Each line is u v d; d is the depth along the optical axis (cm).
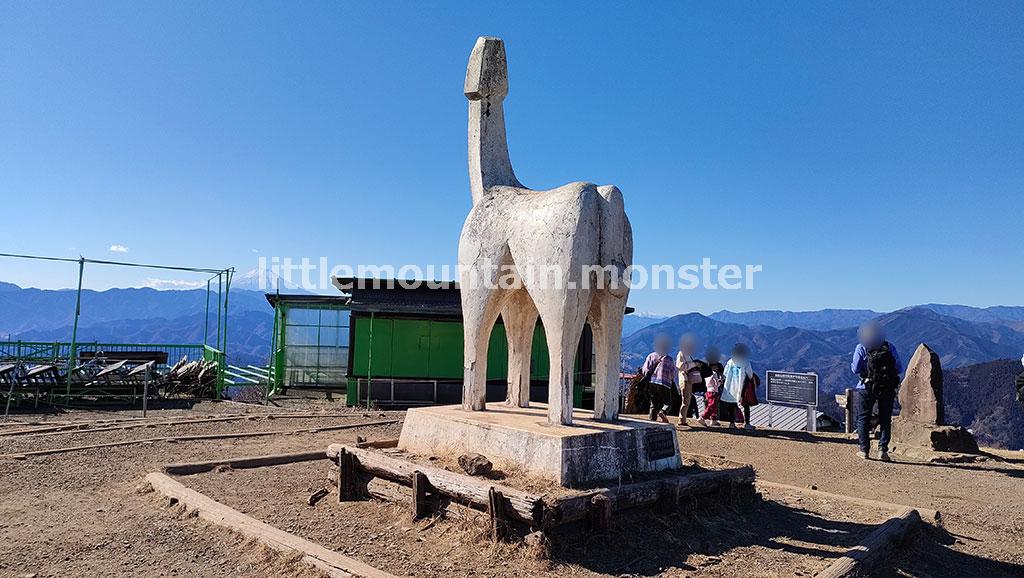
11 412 1145
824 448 993
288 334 1683
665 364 1143
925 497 685
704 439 1044
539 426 523
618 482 493
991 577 462
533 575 392
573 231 528
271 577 387
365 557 416
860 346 924
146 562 411
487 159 639
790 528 522
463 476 466
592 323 587
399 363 1426
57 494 573
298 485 608
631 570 406
